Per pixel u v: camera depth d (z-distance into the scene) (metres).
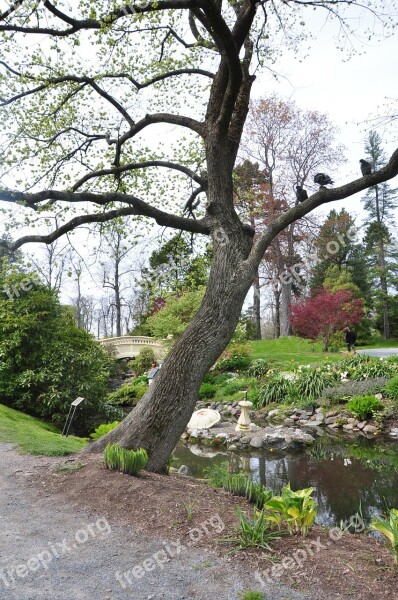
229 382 17.30
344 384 14.10
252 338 31.03
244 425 11.73
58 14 5.62
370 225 35.62
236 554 3.25
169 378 5.59
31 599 2.75
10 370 10.77
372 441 10.55
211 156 6.21
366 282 33.44
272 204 25.80
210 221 6.22
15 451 6.40
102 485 4.65
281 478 7.84
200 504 4.14
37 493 4.70
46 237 6.19
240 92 6.53
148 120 7.18
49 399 10.17
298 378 15.09
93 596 2.78
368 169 5.75
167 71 8.15
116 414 11.38
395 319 35.16
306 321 23.08
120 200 6.14
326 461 8.90
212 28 5.62
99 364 11.98
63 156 7.89
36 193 5.87
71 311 13.69
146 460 4.95
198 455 9.95
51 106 7.74
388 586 2.78
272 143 27.33
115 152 8.12
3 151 6.83
